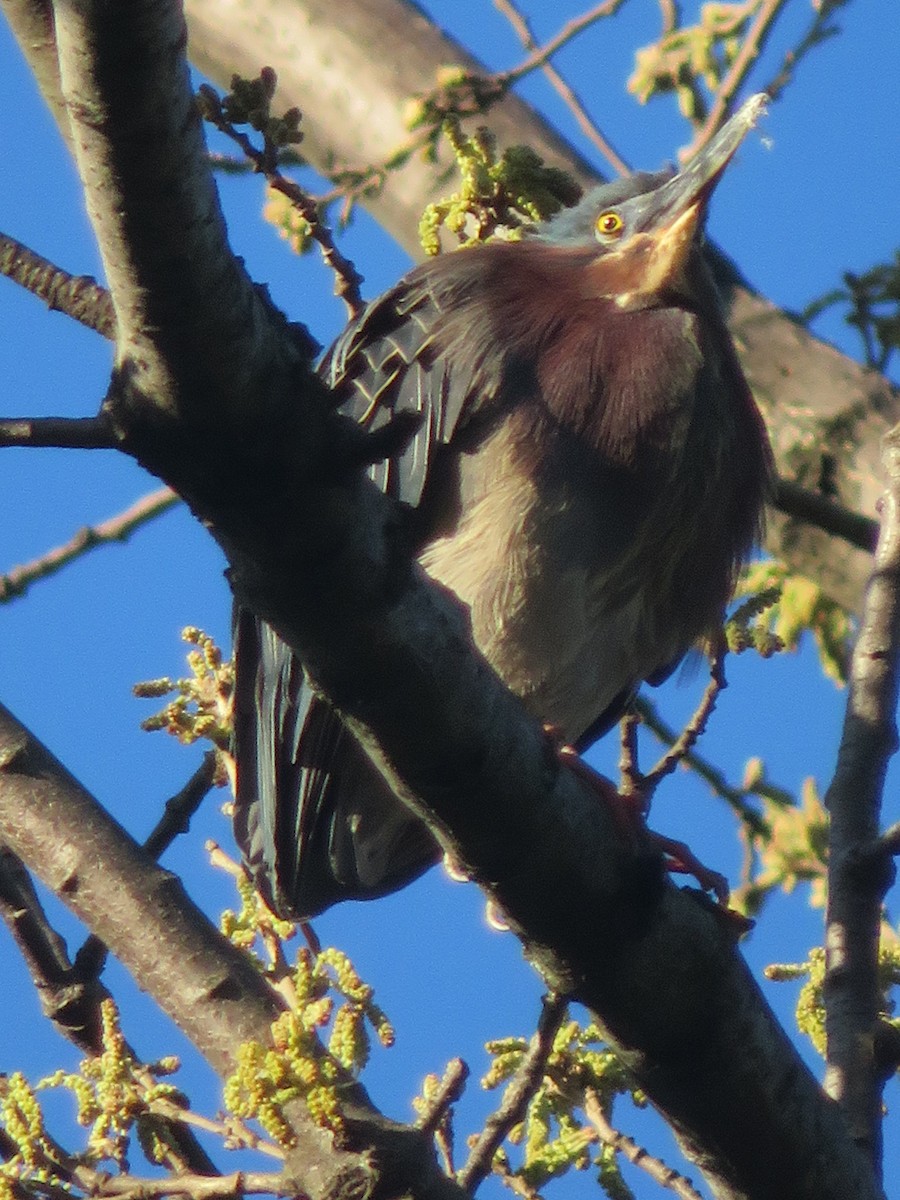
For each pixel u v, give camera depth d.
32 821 8.86
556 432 10.09
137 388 5.55
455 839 6.90
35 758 9.02
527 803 6.79
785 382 12.75
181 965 8.45
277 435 5.68
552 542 9.95
